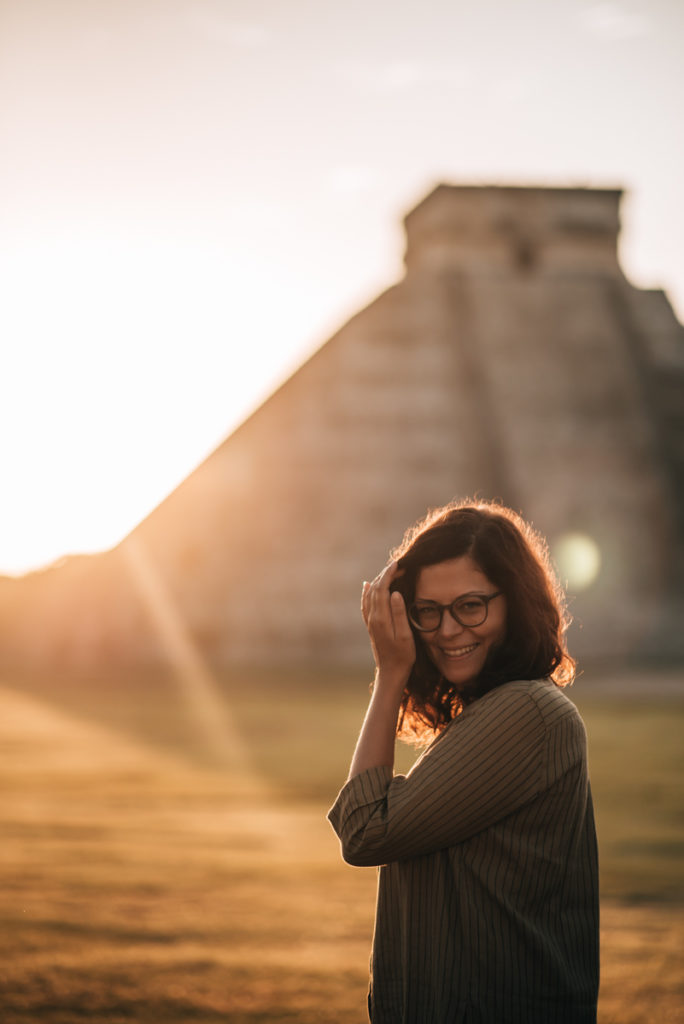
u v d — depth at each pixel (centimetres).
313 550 6316
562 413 6762
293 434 6731
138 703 3744
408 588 298
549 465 6562
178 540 6594
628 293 7425
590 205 7531
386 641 291
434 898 270
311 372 6988
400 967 280
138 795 1556
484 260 7400
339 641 6012
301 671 5428
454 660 293
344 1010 582
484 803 264
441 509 320
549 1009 260
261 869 1016
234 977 647
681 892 927
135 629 6191
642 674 4559
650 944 732
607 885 958
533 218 7456
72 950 706
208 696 4034
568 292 7344
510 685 277
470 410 6800
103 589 6525
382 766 281
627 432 6781
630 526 6481
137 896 884
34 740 2433
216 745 2323
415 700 313
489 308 7175
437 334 7044
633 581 6369
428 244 7525
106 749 2238
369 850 269
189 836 1212
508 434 6656
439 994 263
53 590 6856
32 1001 596
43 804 1456
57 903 852
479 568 289
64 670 5969
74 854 1082
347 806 277
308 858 1081
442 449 6631
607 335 7181
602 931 775
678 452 6769
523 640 289
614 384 6956
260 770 1877
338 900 881
